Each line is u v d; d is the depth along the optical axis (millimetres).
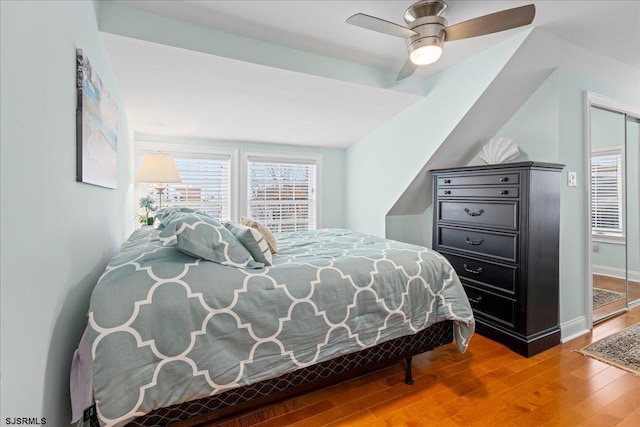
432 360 2137
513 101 2648
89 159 1341
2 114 669
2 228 672
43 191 889
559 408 1625
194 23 2002
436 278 1842
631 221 3029
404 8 1861
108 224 1813
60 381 1028
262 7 1852
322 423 1527
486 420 1543
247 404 1596
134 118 3004
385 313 1645
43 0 889
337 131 3783
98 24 1716
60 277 1028
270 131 3623
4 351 680
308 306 1430
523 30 2160
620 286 2971
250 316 1292
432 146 2975
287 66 2324
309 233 2869
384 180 3676
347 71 2570
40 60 868
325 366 1529
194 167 3648
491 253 2479
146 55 2033
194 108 2904
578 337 2490
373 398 1718
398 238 3768
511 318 2316
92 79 1400
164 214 2283
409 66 2178
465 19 1994
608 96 2771
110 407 1047
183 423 1513
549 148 2512
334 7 1853
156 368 1125
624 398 1702
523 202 2223
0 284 665
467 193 2697
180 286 1216
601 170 2824
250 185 3971
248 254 1486
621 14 1954
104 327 1072
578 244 2553
